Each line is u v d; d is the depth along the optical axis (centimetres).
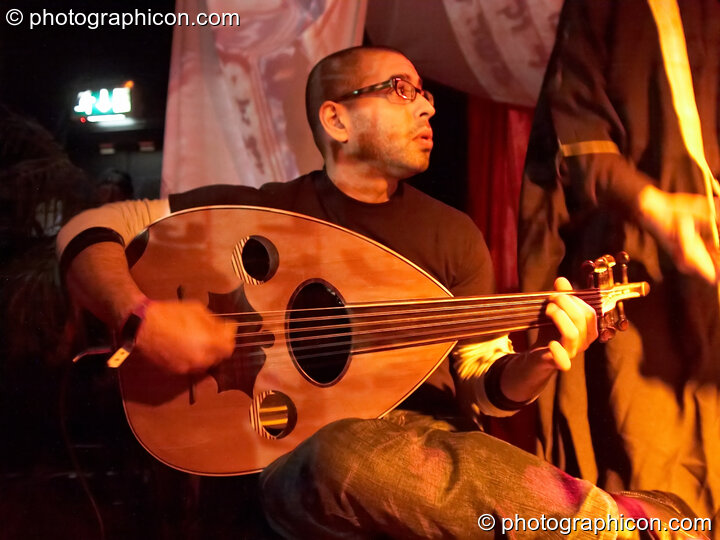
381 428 118
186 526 165
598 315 133
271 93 178
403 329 132
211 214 130
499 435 183
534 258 170
